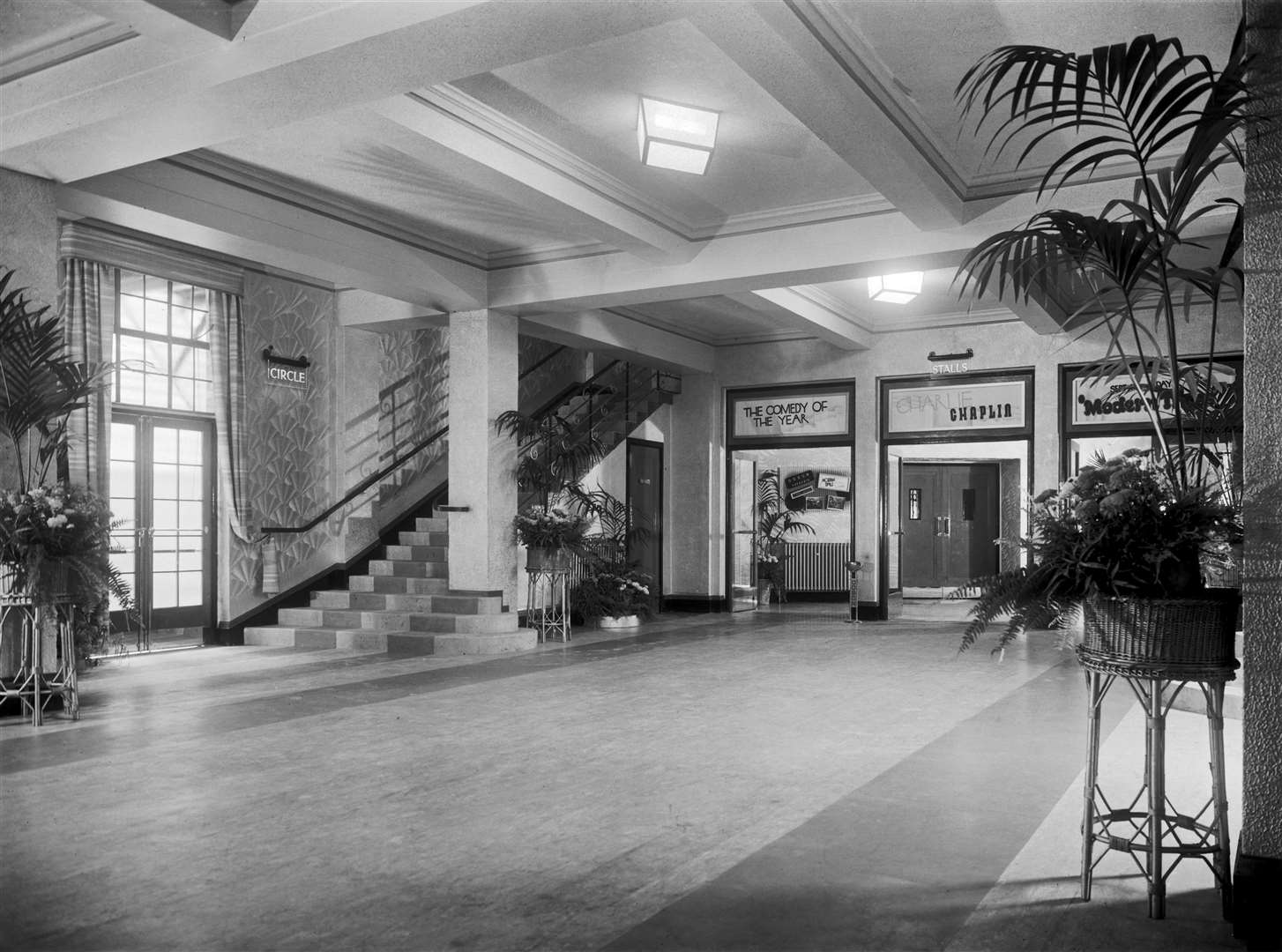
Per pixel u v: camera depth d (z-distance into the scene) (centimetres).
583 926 298
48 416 607
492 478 980
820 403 1305
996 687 729
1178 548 310
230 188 717
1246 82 310
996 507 1599
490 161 636
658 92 586
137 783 461
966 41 516
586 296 920
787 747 532
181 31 479
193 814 411
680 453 1391
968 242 748
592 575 1177
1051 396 1153
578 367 1387
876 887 331
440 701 671
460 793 442
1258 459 301
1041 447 1155
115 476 880
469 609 965
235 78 489
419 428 1203
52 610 620
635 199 772
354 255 821
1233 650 307
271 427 1009
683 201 793
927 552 1609
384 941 288
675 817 406
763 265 833
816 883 333
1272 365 300
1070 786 454
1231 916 306
